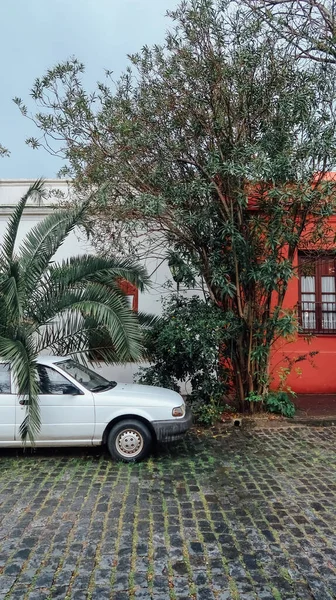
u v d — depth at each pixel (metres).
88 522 4.18
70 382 5.97
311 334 9.15
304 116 6.87
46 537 3.90
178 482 5.18
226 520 4.23
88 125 7.55
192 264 7.86
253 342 8.12
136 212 7.47
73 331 7.41
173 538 3.89
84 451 6.36
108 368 10.34
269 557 3.59
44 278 7.27
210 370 7.98
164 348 7.59
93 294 6.78
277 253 7.38
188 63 7.04
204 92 7.11
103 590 3.17
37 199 9.41
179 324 7.61
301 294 10.48
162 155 7.38
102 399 5.88
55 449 6.45
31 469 5.63
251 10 7.43
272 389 9.62
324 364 10.30
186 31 7.07
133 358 6.31
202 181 7.15
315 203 7.09
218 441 6.88
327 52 7.55
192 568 3.44
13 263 6.58
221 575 3.35
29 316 6.89
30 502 4.62
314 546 3.76
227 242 7.71
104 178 7.54
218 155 7.00
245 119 7.21
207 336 7.43
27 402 5.51
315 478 5.33
